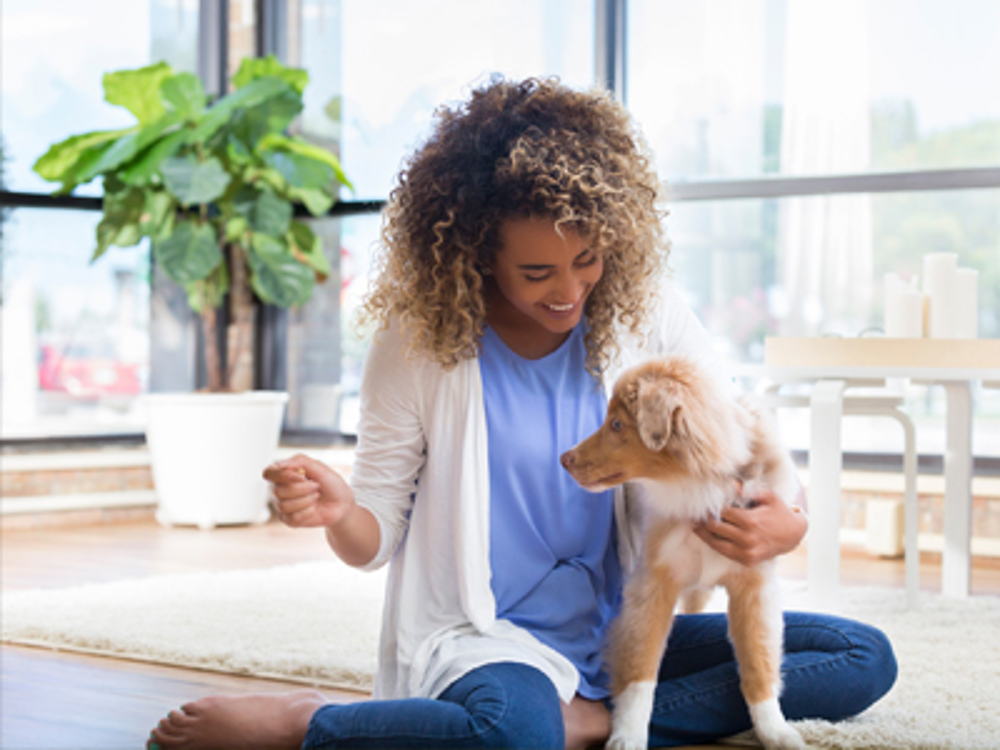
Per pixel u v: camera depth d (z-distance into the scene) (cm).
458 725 145
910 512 322
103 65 546
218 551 439
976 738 187
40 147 532
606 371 177
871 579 383
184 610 310
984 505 424
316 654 256
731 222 480
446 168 160
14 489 502
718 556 168
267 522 523
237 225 530
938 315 336
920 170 451
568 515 175
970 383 350
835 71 462
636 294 171
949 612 312
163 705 223
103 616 301
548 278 154
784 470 170
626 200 155
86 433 541
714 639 186
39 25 530
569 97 161
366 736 147
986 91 442
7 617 300
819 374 300
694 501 163
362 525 165
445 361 165
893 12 453
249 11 570
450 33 538
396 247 167
